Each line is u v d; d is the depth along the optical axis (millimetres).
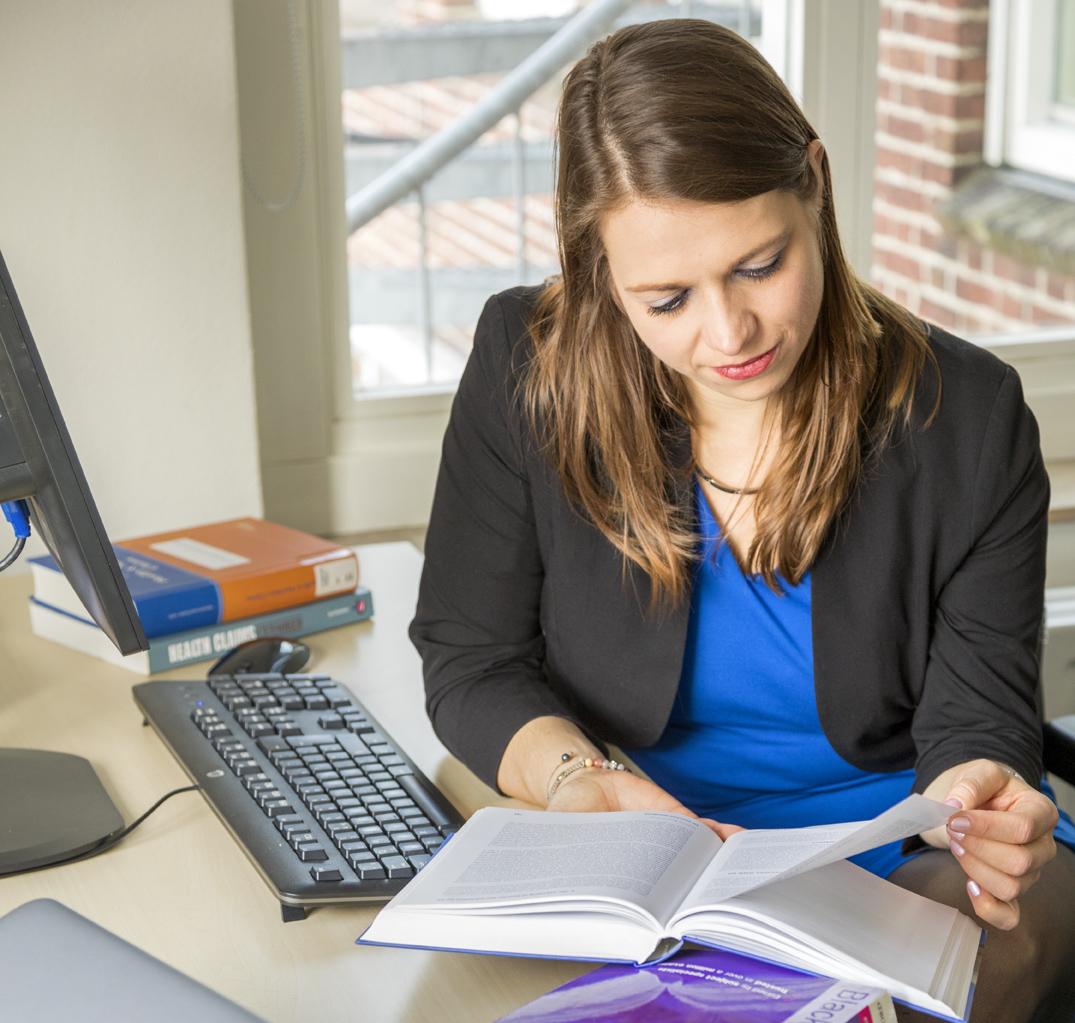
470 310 2037
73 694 1220
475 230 2008
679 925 757
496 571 1217
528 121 1985
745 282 921
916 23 2039
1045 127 2178
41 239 1488
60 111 1460
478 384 1224
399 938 792
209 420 1626
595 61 954
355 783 993
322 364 1877
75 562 903
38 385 844
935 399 1104
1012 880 840
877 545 1105
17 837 924
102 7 1448
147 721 1149
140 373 1574
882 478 1102
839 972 724
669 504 1133
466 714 1120
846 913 784
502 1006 761
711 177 869
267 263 1798
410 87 1902
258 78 1723
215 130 1533
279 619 1356
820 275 958
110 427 1576
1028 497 1120
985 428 1103
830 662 1119
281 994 771
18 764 1031
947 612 1131
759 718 1184
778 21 1976
